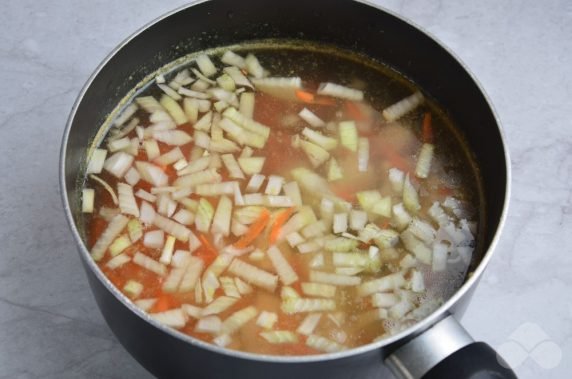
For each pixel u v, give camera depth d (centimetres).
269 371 36
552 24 60
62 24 58
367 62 51
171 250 43
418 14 60
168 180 46
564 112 56
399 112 49
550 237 52
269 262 43
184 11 48
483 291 50
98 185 45
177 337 35
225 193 45
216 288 42
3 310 48
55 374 46
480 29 59
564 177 54
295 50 52
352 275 42
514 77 57
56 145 54
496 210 43
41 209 51
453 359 36
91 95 45
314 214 44
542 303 49
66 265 50
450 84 48
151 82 50
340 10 49
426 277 42
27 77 56
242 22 51
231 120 48
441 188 46
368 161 47
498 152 44
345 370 37
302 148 47
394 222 44
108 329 48
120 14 59
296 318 41
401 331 38
